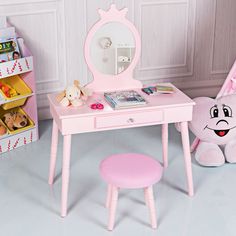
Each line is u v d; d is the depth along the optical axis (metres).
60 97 2.46
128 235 2.33
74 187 2.73
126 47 2.56
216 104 2.92
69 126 2.34
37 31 3.44
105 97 2.52
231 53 4.02
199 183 2.79
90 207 2.55
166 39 3.81
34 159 3.05
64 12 3.47
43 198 2.63
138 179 2.24
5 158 3.06
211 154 2.93
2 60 3.01
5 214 2.49
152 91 2.58
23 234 2.34
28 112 3.28
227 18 3.91
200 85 4.02
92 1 3.52
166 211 2.52
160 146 3.22
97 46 2.52
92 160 3.03
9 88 3.11
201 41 3.91
